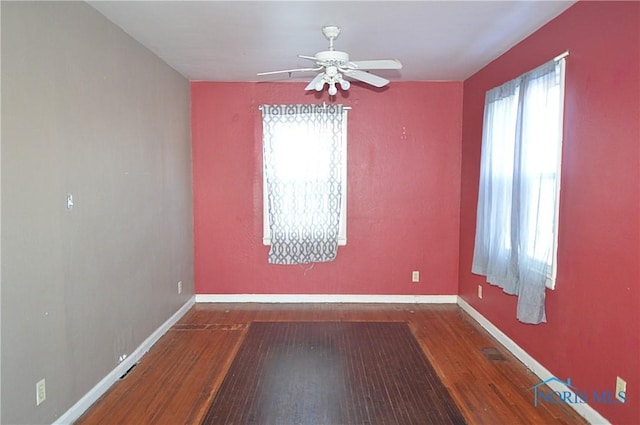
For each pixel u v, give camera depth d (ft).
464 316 14.69
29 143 7.09
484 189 12.65
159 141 12.59
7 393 6.66
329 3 8.65
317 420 8.41
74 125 8.29
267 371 10.47
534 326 10.38
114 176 9.85
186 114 15.14
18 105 6.84
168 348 11.87
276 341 12.39
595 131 8.00
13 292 6.76
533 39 10.34
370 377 10.17
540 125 9.37
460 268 15.88
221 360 11.09
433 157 15.83
